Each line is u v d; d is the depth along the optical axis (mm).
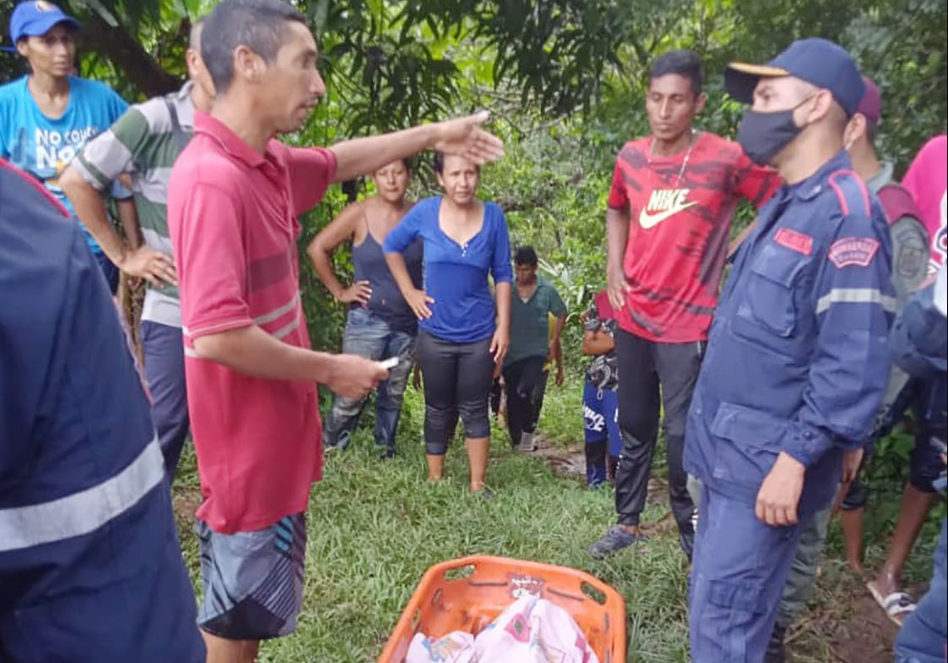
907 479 3160
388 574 3066
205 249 1647
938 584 1460
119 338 938
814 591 2854
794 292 1836
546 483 4273
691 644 2059
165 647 959
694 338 2758
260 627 1971
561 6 4160
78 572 883
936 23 2170
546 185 7996
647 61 3621
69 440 865
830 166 1833
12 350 810
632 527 3244
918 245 1962
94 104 3225
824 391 1770
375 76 4949
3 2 3408
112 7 3375
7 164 910
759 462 1904
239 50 1671
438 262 3807
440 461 4105
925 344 1389
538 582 2660
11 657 894
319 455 2078
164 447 2787
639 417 3064
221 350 1664
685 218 2686
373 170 2289
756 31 2707
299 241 4934
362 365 1860
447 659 2350
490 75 6027
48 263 854
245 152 1733
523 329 5086
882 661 2570
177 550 1021
